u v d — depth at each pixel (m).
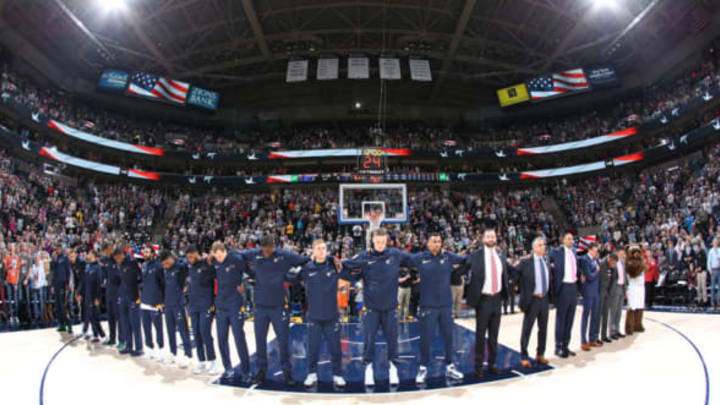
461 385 6.27
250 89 36.16
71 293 12.53
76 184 29.55
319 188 34.94
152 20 25.31
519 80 34.34
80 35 26.17
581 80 30.55
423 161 35.22
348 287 13.66
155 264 8.12
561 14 24.70
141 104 33.19
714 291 13.22
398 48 29.86
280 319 6.52
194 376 6.95
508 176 32.75
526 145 33.75
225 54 30.59
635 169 30.86
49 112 27.06
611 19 25.81
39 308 13.53
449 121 37.69
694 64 27.88
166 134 33.53
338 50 28.98
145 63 30.81
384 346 9.35
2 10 23.14
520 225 28.17
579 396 5.63
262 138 36.53
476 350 6.76
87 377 6.88
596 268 8.41
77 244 21.56
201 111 34.72
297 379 6.79
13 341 9.62
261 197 31.14
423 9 24.89
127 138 31.56
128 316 8.45
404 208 16.80
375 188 16.89
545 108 34.56
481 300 6.77
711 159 22.47
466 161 34.72
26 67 26.97
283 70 33.44
